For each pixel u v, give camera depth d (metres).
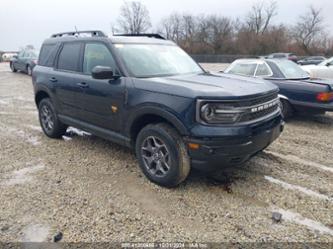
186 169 3.42
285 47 55.81
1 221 2.98
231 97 3.11
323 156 4.73
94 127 4.47
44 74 5.32
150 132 3.60
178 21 67.25
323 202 3.34
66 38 5.07
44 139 5.52
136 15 65.94
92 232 2.82
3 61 39.75
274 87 3.86
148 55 4.28
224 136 3.08
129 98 3.74
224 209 3.20
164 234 2.80
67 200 3.36
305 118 7.26
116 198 3.41
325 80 6.73
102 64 4.21
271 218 3.05
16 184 3.73
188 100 3.18
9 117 7.29
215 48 61.50
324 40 56.53
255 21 65.44
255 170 4.15
